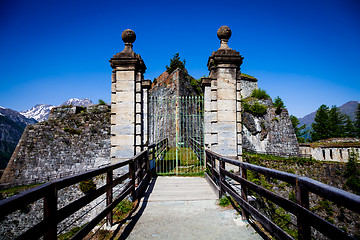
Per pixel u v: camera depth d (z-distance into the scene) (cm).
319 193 205
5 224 1515
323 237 1381
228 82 734
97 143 2253
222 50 733
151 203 557
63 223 1490
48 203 218
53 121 2253
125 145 712
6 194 1803
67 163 2161
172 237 380
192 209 515
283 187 1611
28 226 1559
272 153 2939
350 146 2397
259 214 340
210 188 680
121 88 725
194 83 2473
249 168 377
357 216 1446
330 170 1945
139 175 639
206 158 843
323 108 4369
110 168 392
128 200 549
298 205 238
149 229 412
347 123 4400
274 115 3134
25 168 2045
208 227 418
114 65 734
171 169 983
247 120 3098
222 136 721
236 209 504
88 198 299
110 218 419
